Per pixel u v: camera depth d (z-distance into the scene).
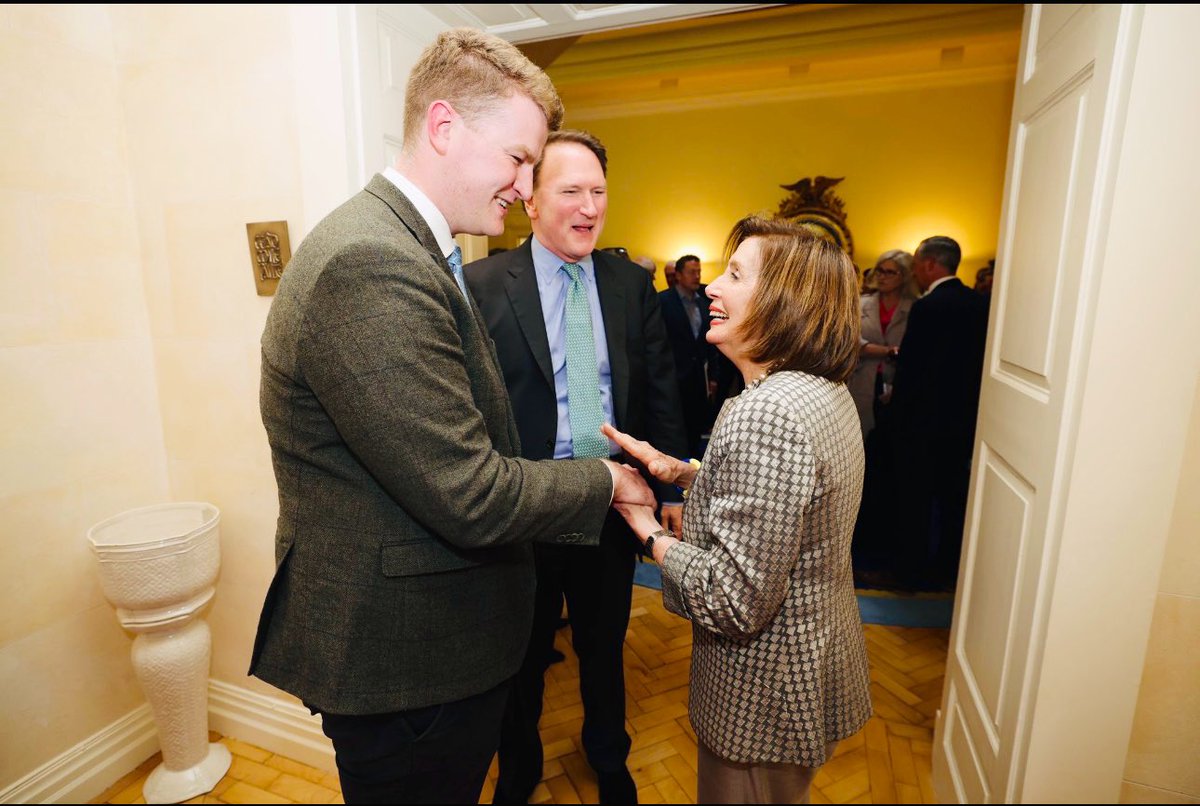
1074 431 0.77
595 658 1.00
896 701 1.18
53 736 1.26
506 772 1.11
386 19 1.21
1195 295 0.68
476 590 0.77
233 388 1.38
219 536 1.43
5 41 1.13
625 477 0.77
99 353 1.31
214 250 1.33
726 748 0.66
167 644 1.31
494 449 0.77
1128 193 0.69
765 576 0.57
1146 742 0.80
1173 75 0.66
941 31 2.08
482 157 0.71
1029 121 1.05
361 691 0.73
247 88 1.24
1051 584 0.81
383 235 0.65
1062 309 0.83
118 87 1.33
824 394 0.60
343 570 0.71
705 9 1.06
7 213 1.14
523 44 1.13
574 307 0.92
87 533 1.28
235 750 1.51
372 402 0.61
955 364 1.59
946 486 1.61
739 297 0.62
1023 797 0.86
